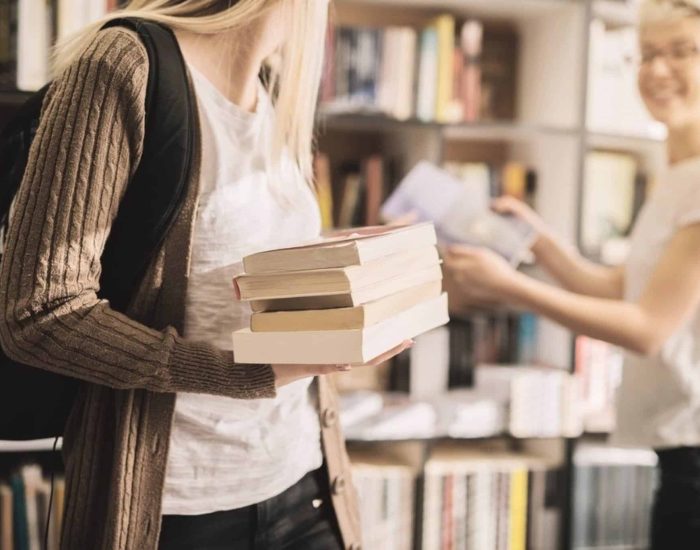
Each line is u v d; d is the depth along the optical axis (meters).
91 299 0.89
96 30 1.01
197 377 0.91
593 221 2.51
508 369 2.43
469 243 2.00
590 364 2.46
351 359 0.84
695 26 1.72
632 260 1.84
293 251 0.86
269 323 0.88
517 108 2.67
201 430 1.02
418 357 2.36
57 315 0.86
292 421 1.12
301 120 1.13
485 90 2.65
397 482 2.25
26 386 0.98
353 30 2.25
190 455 1.02
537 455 2.50
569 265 2.09
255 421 1.07
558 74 2.44
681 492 1.71
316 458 1.20
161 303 0.97
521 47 2.65
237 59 1.08
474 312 2.53
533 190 2.56
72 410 1.01
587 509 2.46
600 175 2.50
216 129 1.02
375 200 2.36
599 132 2.36
